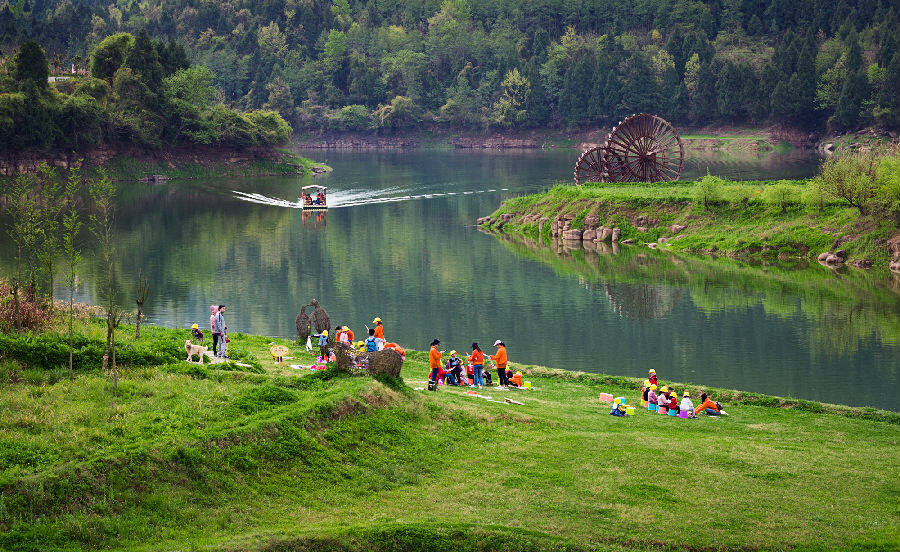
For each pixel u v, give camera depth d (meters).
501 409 33.72
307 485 24.39
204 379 31.53
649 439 30.95
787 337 57.66
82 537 19.92
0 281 44.47
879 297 68.75
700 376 48.94
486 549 21.62
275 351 38.69
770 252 85.94
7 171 138.62
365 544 21.28
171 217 120.56
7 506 20.19
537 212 109.94
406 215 124.31
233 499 22.89
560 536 22.23
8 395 27.25
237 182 170.88
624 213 101.19
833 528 23.33
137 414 26.25
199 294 72.19
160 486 22.28
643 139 121.19
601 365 51.66
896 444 32.47
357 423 28.23
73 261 40.47
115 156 165.50
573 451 29.02
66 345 32.16
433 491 25.09
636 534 22.61
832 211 87.69
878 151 85.25
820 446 31.42
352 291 74.75
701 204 97.50
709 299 70.00
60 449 23.03
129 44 181.62
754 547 22.16
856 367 50.19
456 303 70.00
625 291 74.06
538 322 63.38
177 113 179.62
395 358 32.53
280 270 84.25
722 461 28.47
